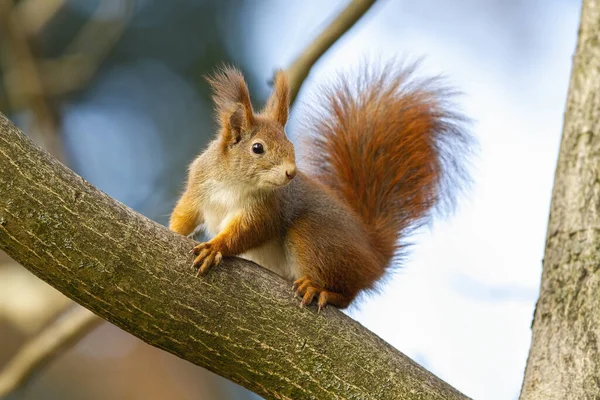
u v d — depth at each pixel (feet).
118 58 67.26
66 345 39.55
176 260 26.22
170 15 67.21
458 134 39.68
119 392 57.26
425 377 28.04
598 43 34.14
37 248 24.41
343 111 39.83
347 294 34.24
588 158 31.76
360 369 27.30
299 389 26.99
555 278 29.91
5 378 39.63
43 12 53.11
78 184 25.32
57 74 52.60
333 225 34.45
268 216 33.35
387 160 39.34
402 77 40.06
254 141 33.30
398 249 38.29
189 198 35.24
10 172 24.12
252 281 27.53
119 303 25.34
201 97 66.13
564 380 27.17
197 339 26.22
